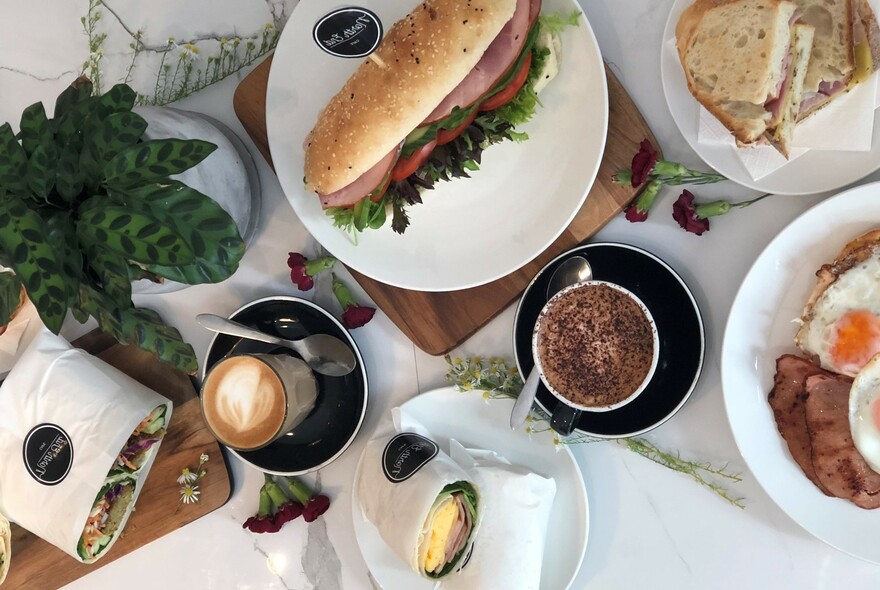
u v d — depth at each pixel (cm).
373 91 72
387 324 82
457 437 80
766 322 73
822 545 75
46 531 78
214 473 84
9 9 85
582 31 72
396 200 77
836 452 70
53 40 85
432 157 77
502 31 72
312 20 76
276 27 81
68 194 61
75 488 77
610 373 75
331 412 81
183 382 84
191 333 85
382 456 77
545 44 73
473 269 77
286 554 85
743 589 77
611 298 75
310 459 81
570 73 74
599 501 80
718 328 76
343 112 74
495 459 78
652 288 75
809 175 71
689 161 76
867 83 69
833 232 71
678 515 78
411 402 79
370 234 79
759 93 68
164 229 59
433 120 75
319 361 80
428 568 76
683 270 77
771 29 67
